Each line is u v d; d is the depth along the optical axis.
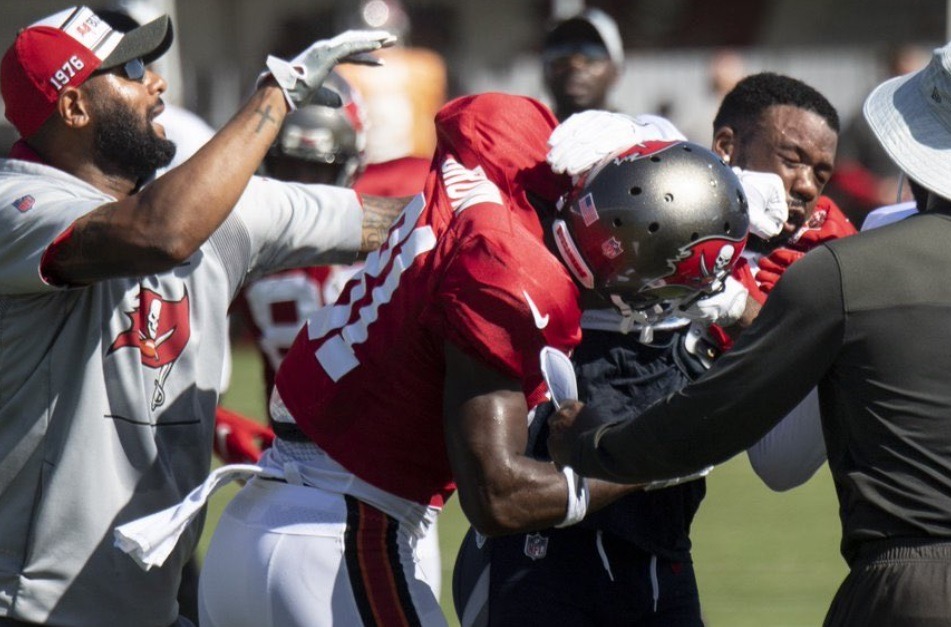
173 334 12.35
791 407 10.06
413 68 33.62
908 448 9.88
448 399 10.68
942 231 10.01
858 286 9.85
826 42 64.38
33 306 11.94
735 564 24.05
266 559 11.46
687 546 13.28
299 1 59.84
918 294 9.84
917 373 9.83
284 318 17.55
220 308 12.71
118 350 12.06
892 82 10.77
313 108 17.39
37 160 12.47
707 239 10.66
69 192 12.08
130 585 12.18
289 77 11.90
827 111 13.93
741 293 11.95
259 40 59.94
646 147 10.93
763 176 12.61
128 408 12.11
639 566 12.87
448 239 10.88
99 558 12.02
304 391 11.57
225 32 59.94
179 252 11.31
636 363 12.82
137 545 11.28
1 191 11.92
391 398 11.17
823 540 25.69
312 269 17.47
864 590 9.98
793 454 13.30
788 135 13.76
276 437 12.12
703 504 28.86
